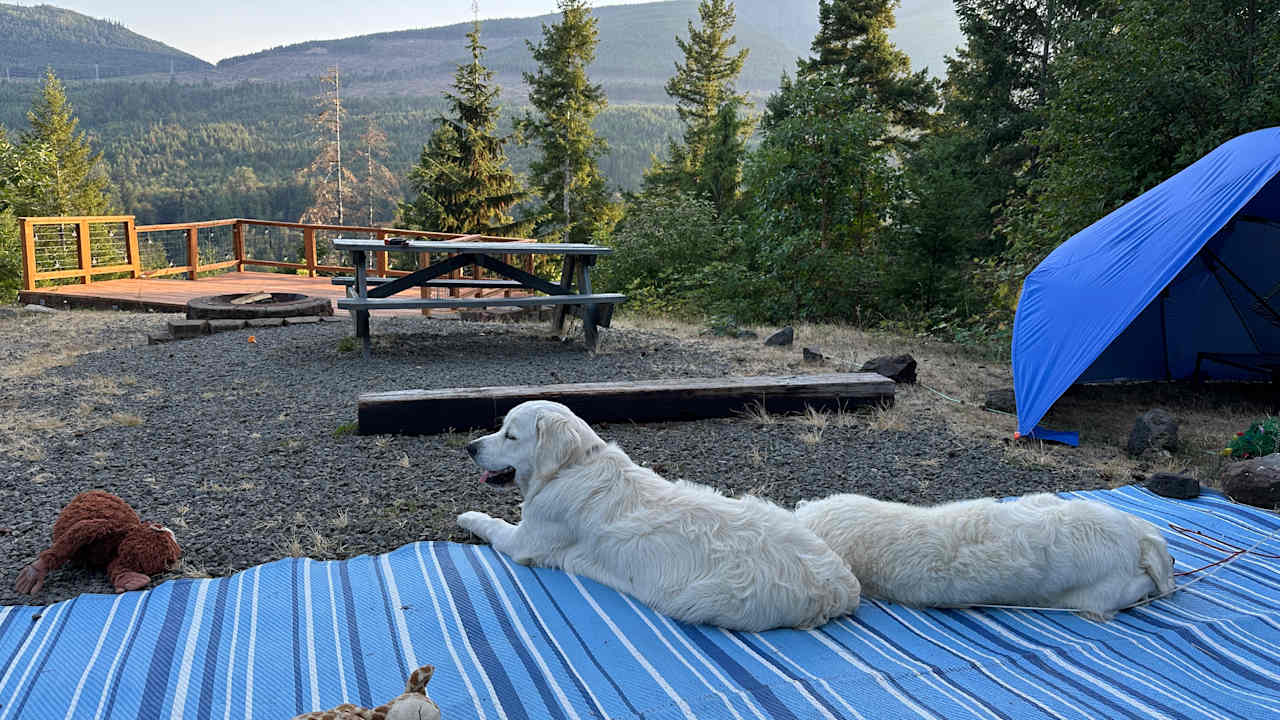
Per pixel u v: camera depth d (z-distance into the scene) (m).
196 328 9.44
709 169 33.31
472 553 3.65
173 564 3.60
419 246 7.96
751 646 2.88
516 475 3.54
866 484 4.91
